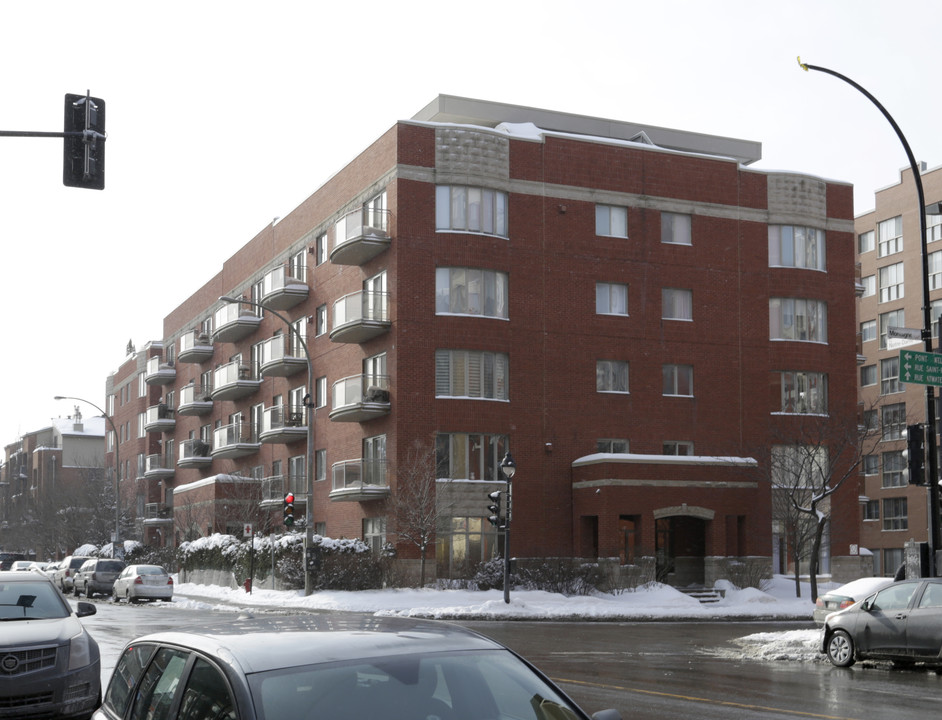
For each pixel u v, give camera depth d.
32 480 123.25
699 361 46.38
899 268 68.81
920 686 15.39
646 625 30.30
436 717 4.42
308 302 51.81
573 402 44.31
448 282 42.88
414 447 41.72
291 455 53.56
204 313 69.00
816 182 48.69
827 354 48.06
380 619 5.53
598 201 45.53
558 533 43.41
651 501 41.75
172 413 75.50
